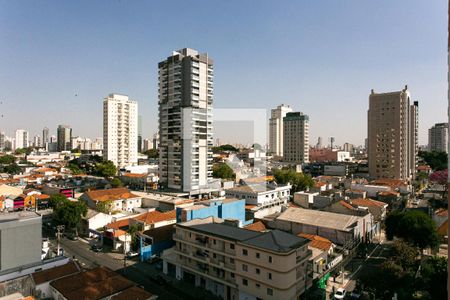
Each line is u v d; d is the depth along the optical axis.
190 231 42.94
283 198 88.75
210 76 106.69
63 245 59.62
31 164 188.50
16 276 40.72
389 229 55.25
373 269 47.44
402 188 102.00
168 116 105.88
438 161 173.62
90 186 115.88
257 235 39.25
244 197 83.38
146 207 88.12
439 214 65.56
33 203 86.88
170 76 105.38
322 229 57.47
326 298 38.81
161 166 108.88
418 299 35.50
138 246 55.31
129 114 171.25
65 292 35.56
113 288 36.22
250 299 35.47
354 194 90.06
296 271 34.75
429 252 55.59
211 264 39.78
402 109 132.62
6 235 40.69
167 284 42.78
